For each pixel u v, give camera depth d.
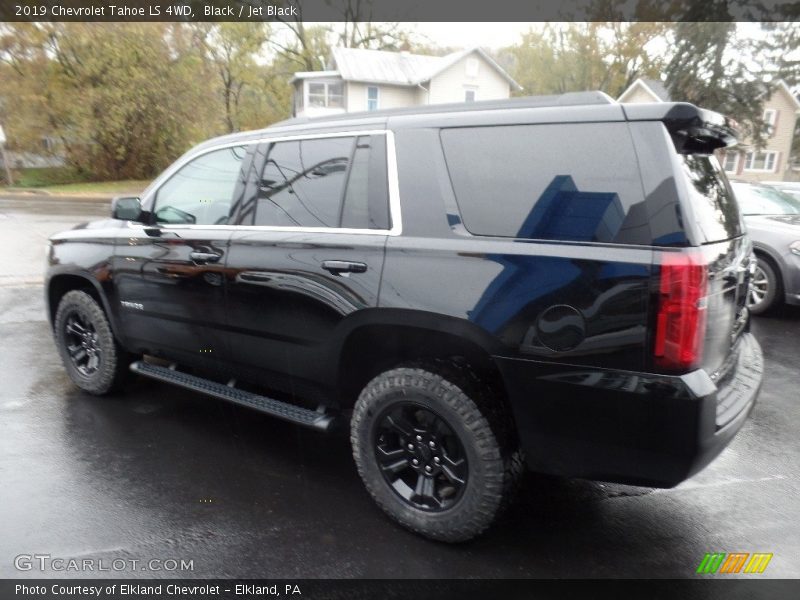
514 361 2.30
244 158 3.31
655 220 2.09
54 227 12.90
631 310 2.10
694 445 2.07
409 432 2.65
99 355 4.11
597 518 2.87
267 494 3.03
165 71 26.95
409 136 2.70
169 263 3.47
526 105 2.47
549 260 2.23
